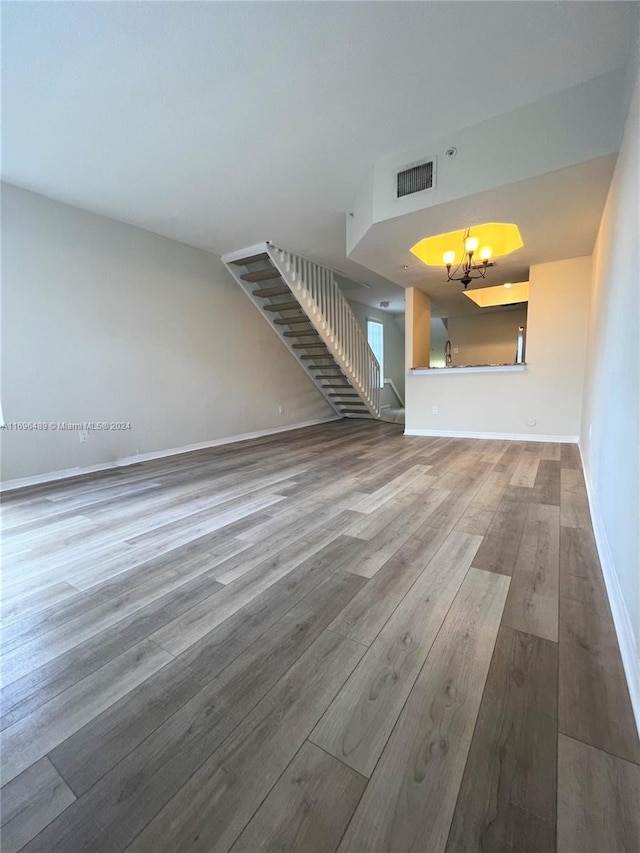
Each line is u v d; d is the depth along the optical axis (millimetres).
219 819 785
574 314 4270
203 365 4828
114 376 3883
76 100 2135
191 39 1753
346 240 4109
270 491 2988
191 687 1131
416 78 2008
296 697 1082
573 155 2135
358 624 1382
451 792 822
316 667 1189
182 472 3674
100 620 1451
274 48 1811
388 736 955
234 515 2494
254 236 4273
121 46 1782
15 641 1344
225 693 1104
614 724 969
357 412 7738
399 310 9227
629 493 1279
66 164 2789
